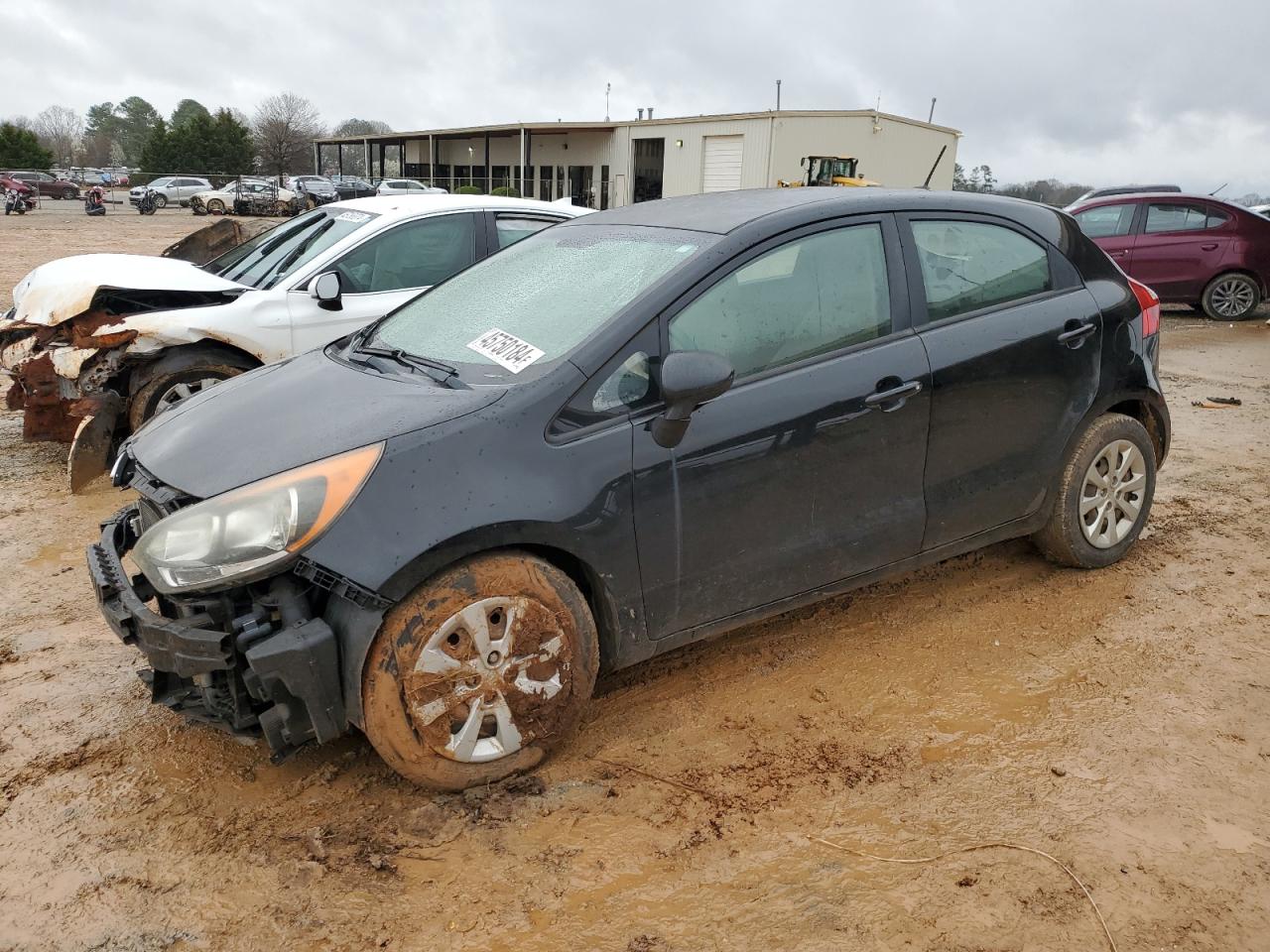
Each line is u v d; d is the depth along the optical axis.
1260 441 6.78
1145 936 2.34
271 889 2.50
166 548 2.63
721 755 3.07
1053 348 3.87
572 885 2.51
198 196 40.88
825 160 31.23
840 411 3.31
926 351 3.53
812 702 3.38
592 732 3.20
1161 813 2.78
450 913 2.42
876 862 2.59
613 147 40.56
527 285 3.58
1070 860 2.59
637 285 3.18
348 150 83.12
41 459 6.20
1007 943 2.32
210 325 5.63
